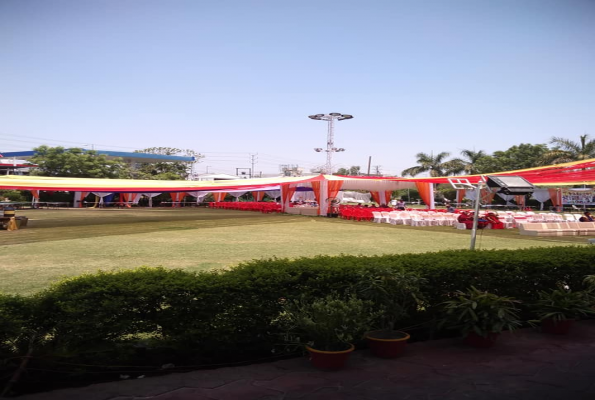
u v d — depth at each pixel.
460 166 56.47
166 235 17.41
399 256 5.30
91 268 9.49
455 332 4.97
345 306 3.87
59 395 3.29
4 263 10.19
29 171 49.59
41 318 3.56
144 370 3.74
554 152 40.28
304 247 13.88
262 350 4.14
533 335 4.96
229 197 64.25
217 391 3.39
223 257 11.34
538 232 19.05
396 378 3.68
